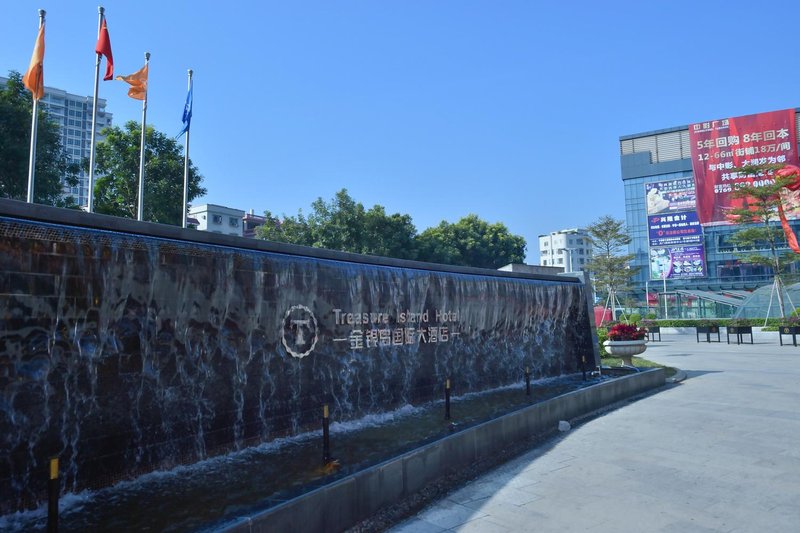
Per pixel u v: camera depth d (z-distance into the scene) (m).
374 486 5.58
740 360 19.06
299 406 8.17
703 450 7.57
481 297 12.43
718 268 63.53
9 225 5.28
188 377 6.76
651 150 69.88
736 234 37.22
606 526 5.12
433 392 10.87
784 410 10.10
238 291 7.46
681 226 63.03
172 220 23.56
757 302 41.19
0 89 19.92
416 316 10.69
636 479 6.45
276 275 8.02
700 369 16.62
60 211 5.70
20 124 19.19
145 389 6.30
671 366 17.31
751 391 12.24
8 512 5.05
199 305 6.96
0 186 19.25
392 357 10.02
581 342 15.70
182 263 6.80
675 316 53.62
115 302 6.09
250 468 6.38
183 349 6.74
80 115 108.25
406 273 10.57
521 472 6.93
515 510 5.62
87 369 5.79
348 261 9.43
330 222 36.00
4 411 5.12
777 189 34.72
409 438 7.77
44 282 5.50
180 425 6.61
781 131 54.31
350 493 5.26
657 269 63.91
